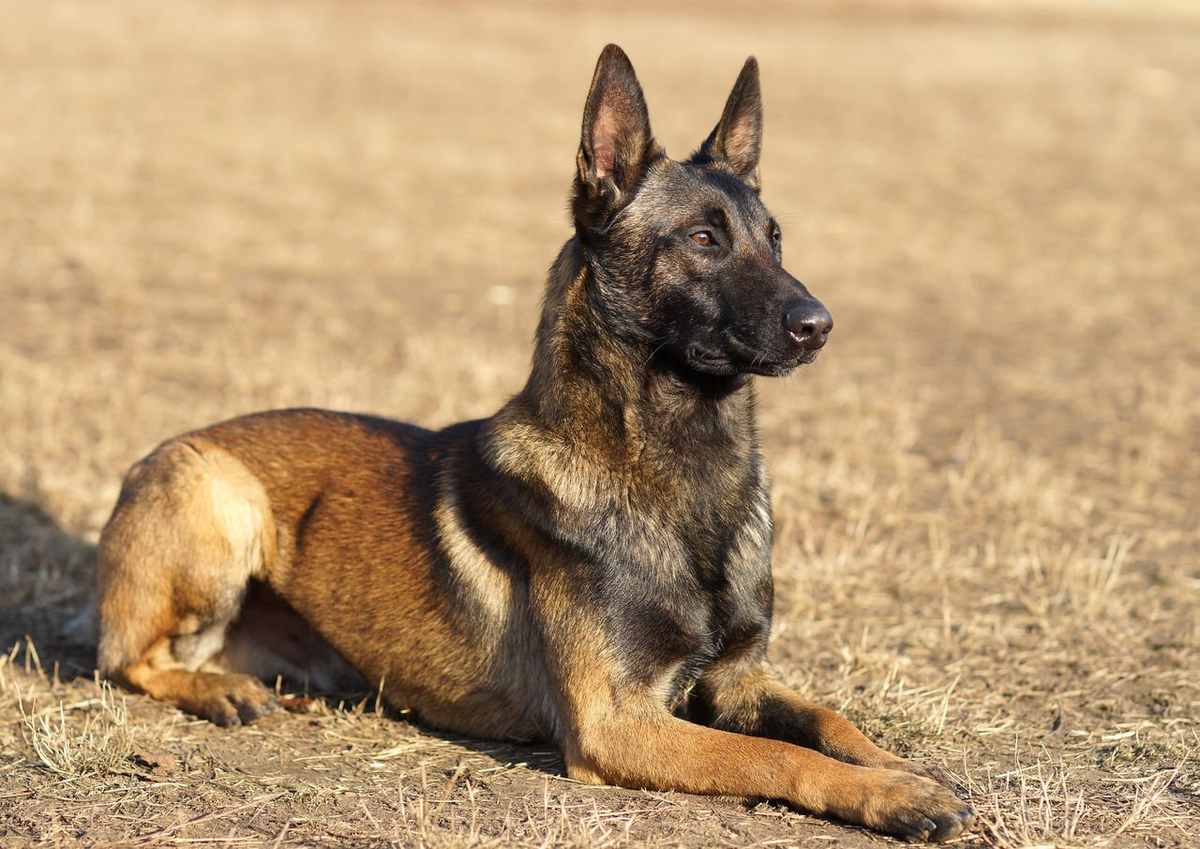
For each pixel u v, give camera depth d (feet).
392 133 95.61
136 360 44.73
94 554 29.66
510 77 124.67
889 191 86.43
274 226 68.69
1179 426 40.86
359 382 43.14
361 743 21.35
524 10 173.68
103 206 69.31
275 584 23.16
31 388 40.47
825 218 76.95
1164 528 32.37
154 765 19.86
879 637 25.88
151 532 22.88
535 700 20.83
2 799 18.65
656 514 19.80
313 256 62.90
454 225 72.08
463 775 19.85
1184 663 24.35
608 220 20.71
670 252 20.38
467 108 108.27
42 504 31.63
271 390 41.83
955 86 131.44
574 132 101.60
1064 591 28.04
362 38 139.03
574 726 19.51
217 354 46.11
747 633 20.56
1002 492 34.12
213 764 20.20
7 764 19.95
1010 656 24.95
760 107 23.57
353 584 22.29
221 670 24.43
